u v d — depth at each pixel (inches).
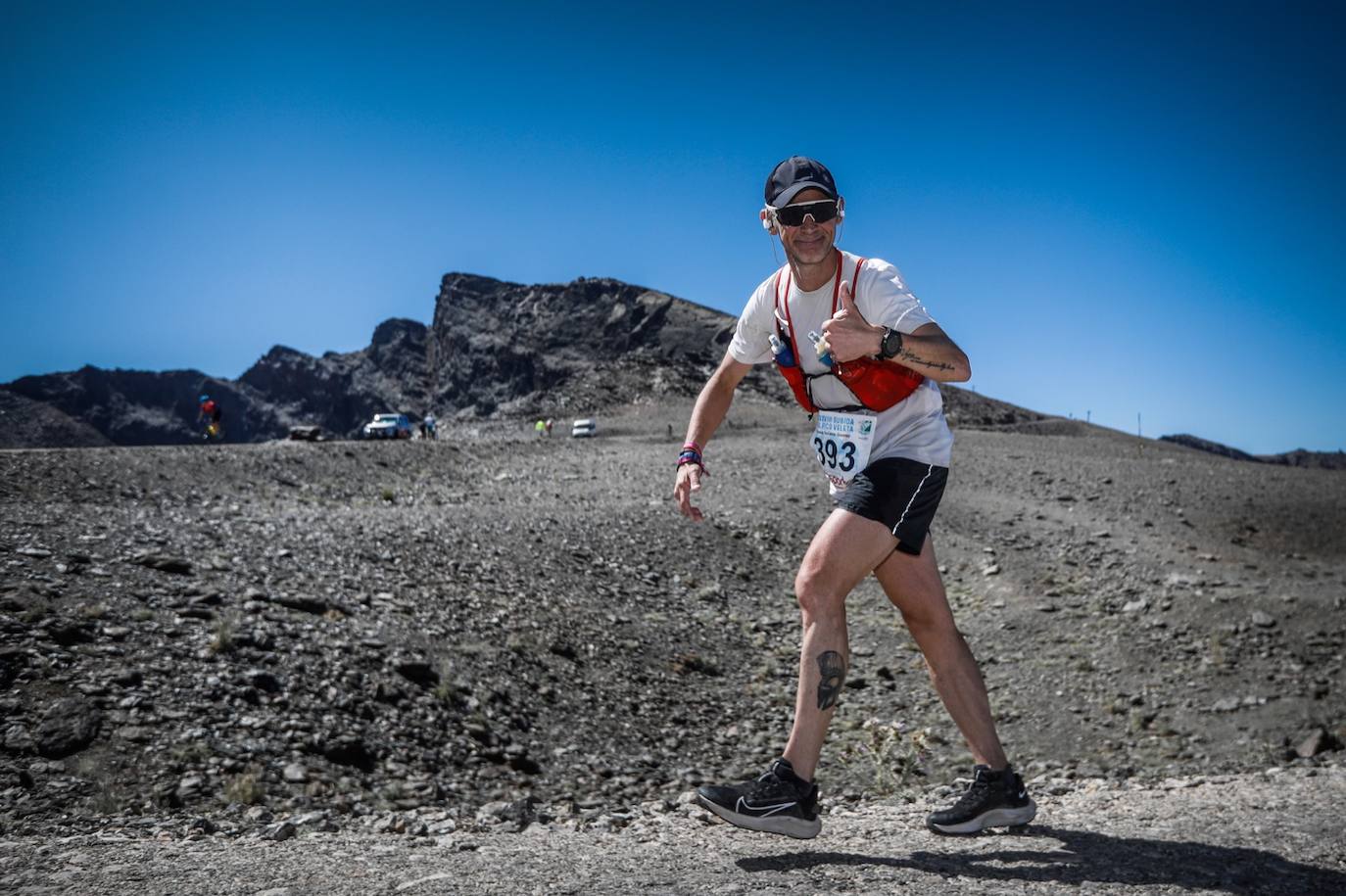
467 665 316.8
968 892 90.3
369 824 179.6
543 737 283.9
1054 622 478.9
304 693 253.6
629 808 225.9
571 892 90.5
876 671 404.8
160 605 288.5
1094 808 172.9
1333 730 310.5
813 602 109.4
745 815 106.8
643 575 527.5
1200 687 365.7
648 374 3535.9
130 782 192.9
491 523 560.7
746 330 123.7
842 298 106.3
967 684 122.0
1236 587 523.5
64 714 211.3
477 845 128.8
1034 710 362.6
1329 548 761.6
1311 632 412.2
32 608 259.6
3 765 189.6
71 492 668.7
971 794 123.9
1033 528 732.0
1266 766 282.8
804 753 108.7
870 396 110.2
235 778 201.2
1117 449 1609.3
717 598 516.7
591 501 799.7
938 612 119.7
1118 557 625.6
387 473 983.6
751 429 2194.9
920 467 110.7
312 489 845.2
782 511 743.1
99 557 322.0
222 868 104.6
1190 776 273.4
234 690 242.1
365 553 419.8
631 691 349.4
